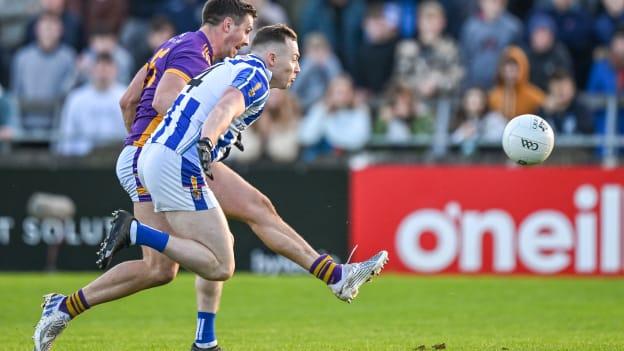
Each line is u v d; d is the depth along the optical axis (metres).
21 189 42.88
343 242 42.78
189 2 50.81
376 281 39.72
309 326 29.41
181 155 20.69
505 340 26.03
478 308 33.28
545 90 47.38
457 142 43.62
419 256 42.44
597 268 41.69
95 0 51.91
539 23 47.81
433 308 33.31
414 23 52.38
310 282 39.50
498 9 49.03
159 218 22.39
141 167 21.05
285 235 22.72
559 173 41.88
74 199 42.81
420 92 47.12
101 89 45.25
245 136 44.81
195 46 22.61
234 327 29.12
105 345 25.06
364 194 42.72
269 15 51.53
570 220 41.78
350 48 52.78
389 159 43.03
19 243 42.91
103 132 45.09
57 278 40.31
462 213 42.22
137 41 50.81
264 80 21.16
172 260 20.95
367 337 26.86
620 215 41.59
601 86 48.81
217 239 20.84
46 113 46.44
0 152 43.25
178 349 24.34
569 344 25.06
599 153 42.97
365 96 50.41
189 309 33.06
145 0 53.84
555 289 37.66
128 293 21.94
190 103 20.88
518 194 41.97
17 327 29.09
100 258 20.50
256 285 38.50
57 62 49.56
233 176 22.94
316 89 49.09
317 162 42.91
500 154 43.12
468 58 48.69
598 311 32.59
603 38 51.47
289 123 45.09
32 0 55.41
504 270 42.00
